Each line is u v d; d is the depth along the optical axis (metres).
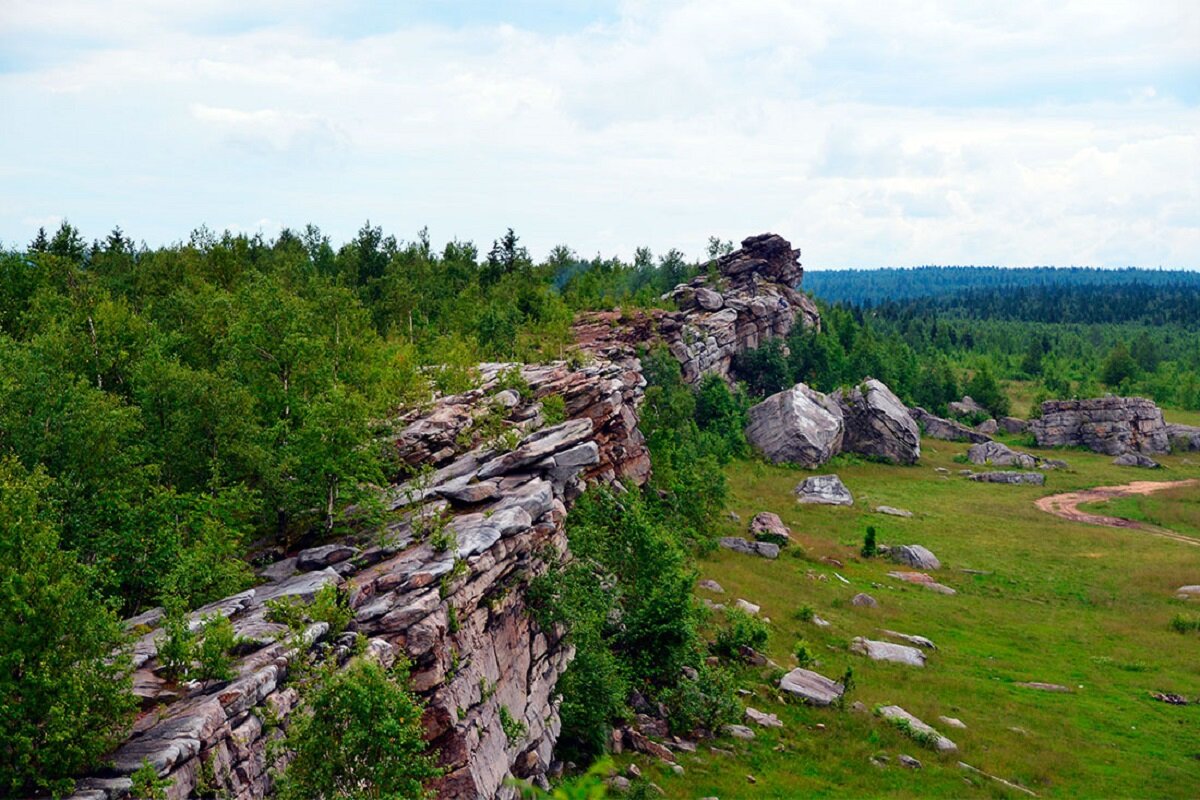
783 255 169.12
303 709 22.23
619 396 62.53
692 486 77.75
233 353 47.59
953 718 49.16
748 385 150.00
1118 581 79.25
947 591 74.56
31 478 26.47
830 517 96.75
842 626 62.88
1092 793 41.72
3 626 19.22
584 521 49.81
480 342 101.81
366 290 112.00
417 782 21.59
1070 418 151.88
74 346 48.34
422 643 27.97
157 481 37.22
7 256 72.06
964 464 133.88
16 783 18.25
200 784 20.06
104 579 26.69
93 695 19.72
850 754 43.44
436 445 47.38
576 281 161.00
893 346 192.25
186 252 94.81
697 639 50.03
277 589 31.48
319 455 38.72
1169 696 53.88
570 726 39.25
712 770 40.03
